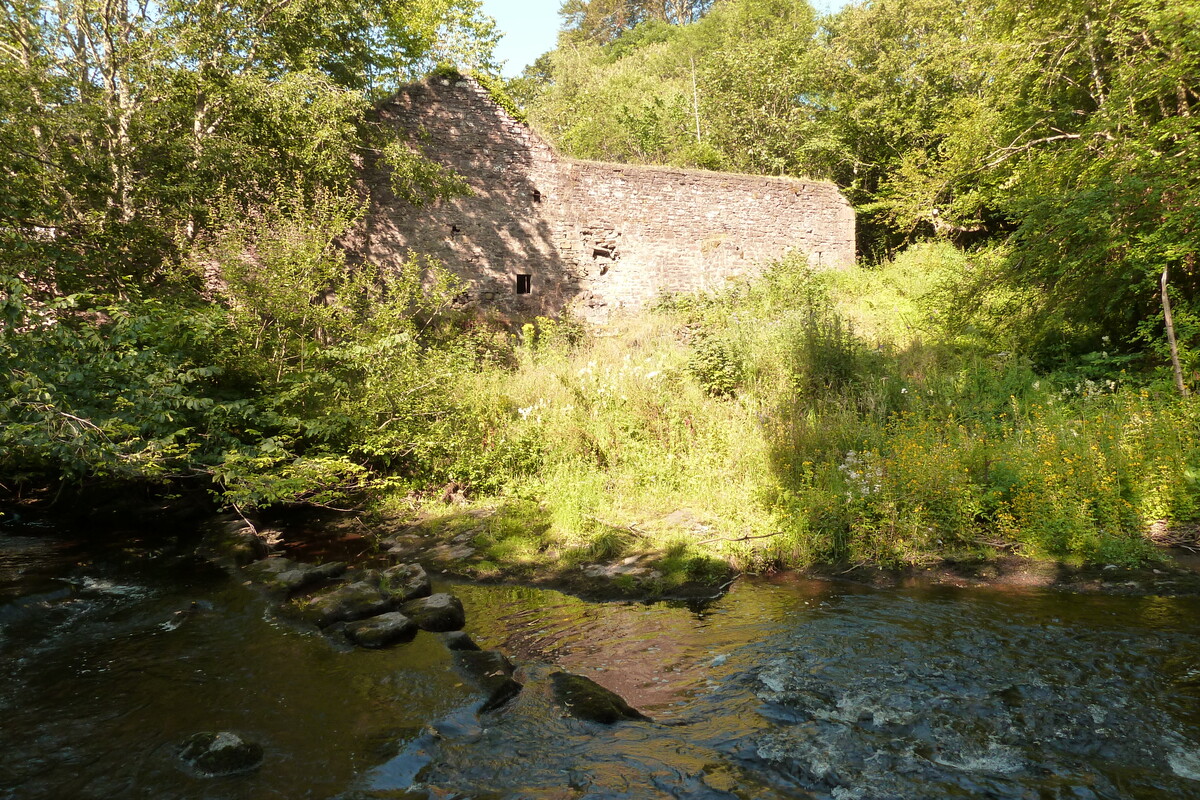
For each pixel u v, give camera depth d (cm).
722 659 407
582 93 3097
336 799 263
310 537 698
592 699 341
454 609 464
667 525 656
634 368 932
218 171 1048
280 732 311
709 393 911
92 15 1073
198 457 655
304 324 830
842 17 2261
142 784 270
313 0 1178
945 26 1970
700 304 1467
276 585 512
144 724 318
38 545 621
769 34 2664
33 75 864
